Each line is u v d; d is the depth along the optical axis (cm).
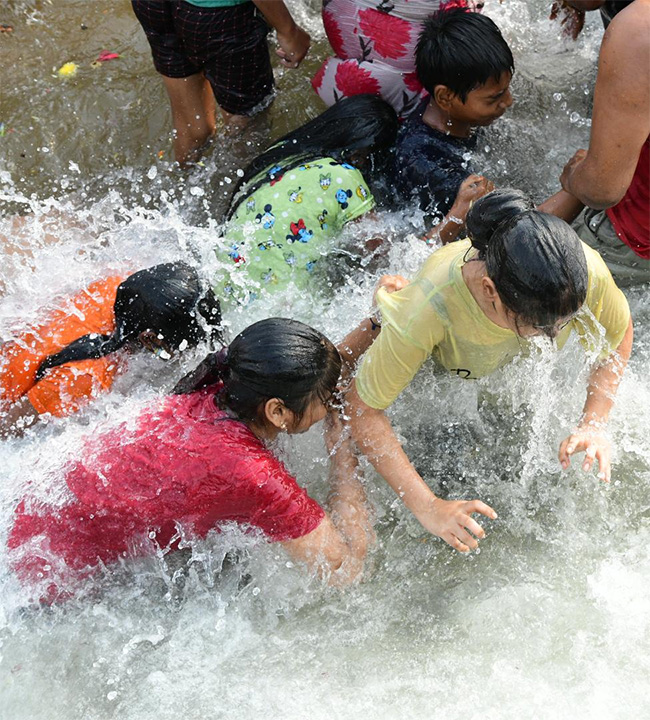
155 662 248
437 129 344
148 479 241
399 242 332
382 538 269
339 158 333
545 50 412
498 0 424
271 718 232
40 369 281
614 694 230
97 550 253
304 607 259
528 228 200
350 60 360
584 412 263
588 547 265
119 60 438
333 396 256
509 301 205
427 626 251
